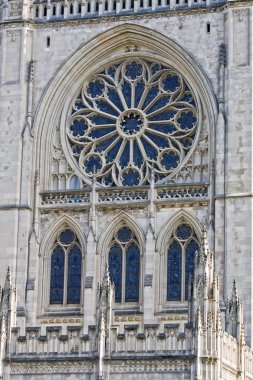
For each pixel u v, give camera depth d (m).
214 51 129.75
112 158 131.75
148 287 125.19
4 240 129.25
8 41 134.62
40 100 133.00
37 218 130.12
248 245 123.25
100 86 133.88
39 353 111.88
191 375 107.50
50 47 134.25
